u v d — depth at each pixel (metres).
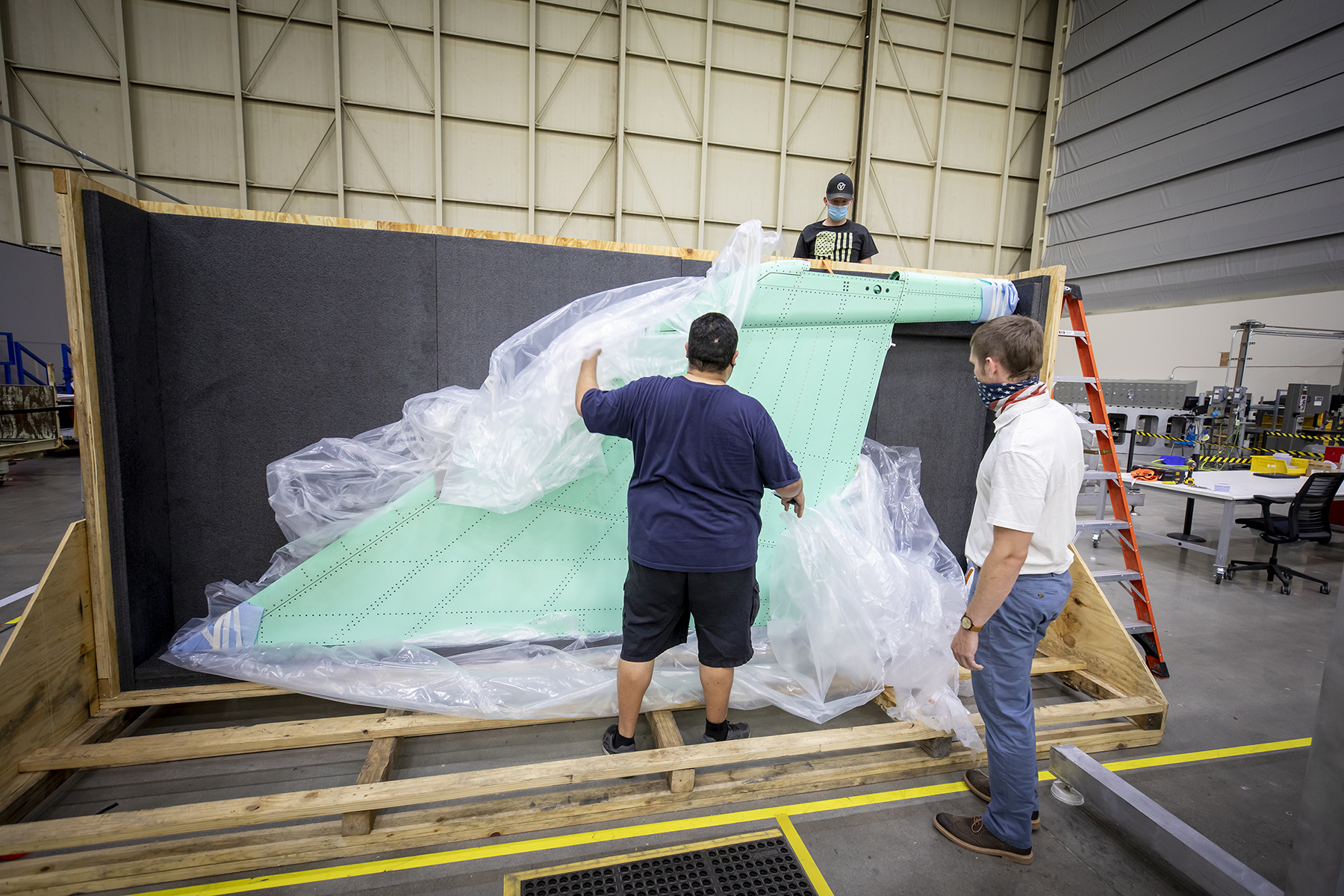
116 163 7.13
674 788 1.63
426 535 2.01
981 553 1.46
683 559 1.54
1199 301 7.35
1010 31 9.17
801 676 2.04
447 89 7.75
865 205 9.17
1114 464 2.62
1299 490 4.01
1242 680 2.62
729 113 8.58
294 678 1.88
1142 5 7.81
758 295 2.08
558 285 2.24
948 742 1.84
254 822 1.39
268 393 2.08
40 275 7.16
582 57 8.05
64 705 1.72
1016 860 1.53
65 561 1.73
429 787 1.48
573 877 1.42
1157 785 1.88
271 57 7.28
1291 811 1.78
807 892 1.41
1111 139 8.35
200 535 2.10
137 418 1.89
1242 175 6.78
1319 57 6.02
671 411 1.54
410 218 7.92
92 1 6.77
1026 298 2.50
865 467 2.35
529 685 1.94
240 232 2.00
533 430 1.88
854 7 8.67
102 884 1.35
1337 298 6.34
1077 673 2.41
